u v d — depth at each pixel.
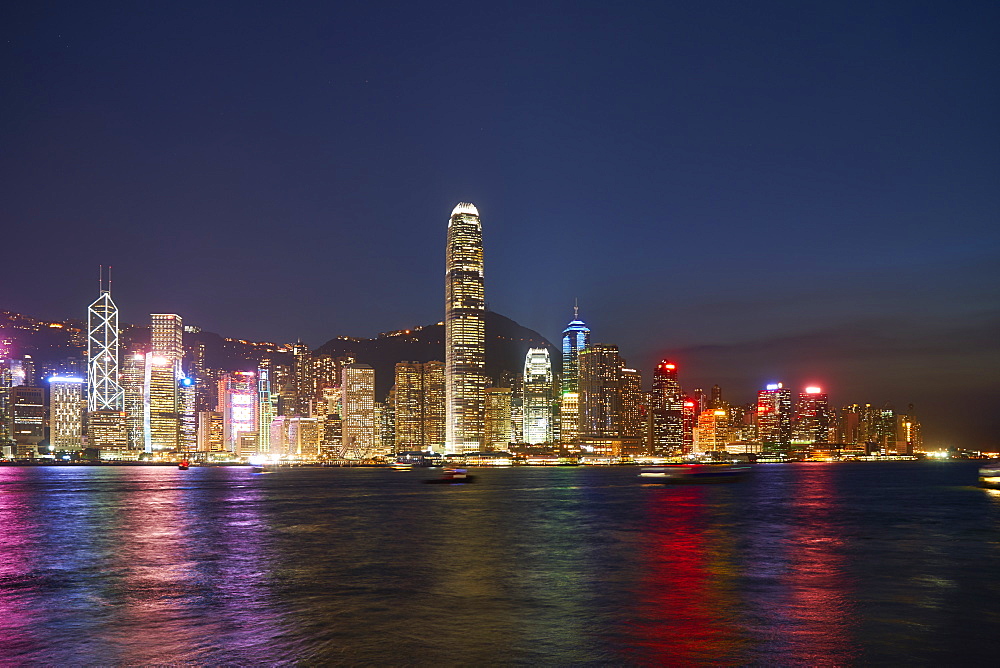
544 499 164.38
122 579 55.16
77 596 48.38
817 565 60.81
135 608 44.25
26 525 101.81
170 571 58.94
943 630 37.88
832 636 36.69
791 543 76.75
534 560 64.56
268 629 38.56
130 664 32.56
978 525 97.50
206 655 33.78
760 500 156.75
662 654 33.62
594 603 45.00
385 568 59.94
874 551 70.25
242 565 62.03
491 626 39.03
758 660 32.69
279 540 81.50
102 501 159.75
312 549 73.19
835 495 176.00
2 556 68.75
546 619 40.62
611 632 37.59
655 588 50.25
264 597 47.47
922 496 170.62
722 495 179.12
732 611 42.59
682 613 42.09
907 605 44.22
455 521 106.62
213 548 74.25
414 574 56.75
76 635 37.66
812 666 31.81
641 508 133.25
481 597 47.12
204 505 145.75
